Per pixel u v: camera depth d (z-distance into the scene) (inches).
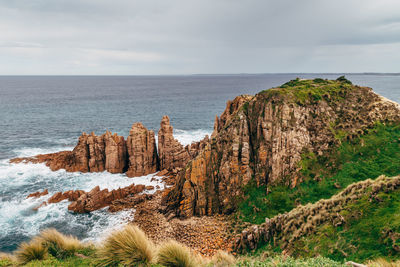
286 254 716.7
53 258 467.2
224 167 1526.8
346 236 643.5
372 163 1364.4
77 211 1616.6
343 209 730.8
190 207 1472.7
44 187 1931.6
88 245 568.4
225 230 1294.3
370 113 1684.3
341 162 1424.7
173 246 482.9
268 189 1417.3
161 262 446.3
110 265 425.1
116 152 2182.6
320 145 1515.7
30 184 1977.1
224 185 1504.7
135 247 447.2
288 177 1425.9
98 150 2206.0
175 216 1492.4
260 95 1731.1
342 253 601.6
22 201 1727.4
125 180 2063.2
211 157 1582.2
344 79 2164.1
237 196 1469.0
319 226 737.0
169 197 1626.5
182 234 1314.0
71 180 2052.2
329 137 1539.1
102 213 1609.3
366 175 1306.6
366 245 584.7
